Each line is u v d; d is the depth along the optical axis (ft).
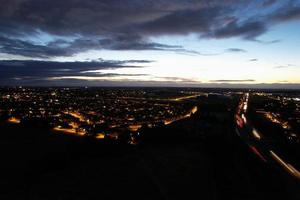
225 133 479.82
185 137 437.99
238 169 300.40
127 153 354.74
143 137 437.17
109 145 385.91
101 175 279.90
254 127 552.82
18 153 350.02
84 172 287.28
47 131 489.67
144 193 241.55
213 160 329.11
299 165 318.45
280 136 470.80
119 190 246.47
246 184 261.85
